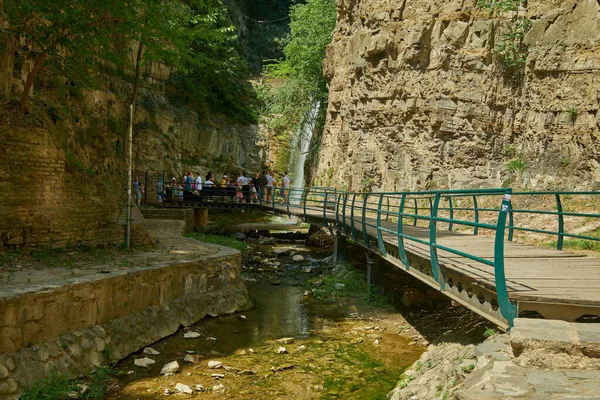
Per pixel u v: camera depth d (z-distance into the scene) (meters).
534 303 4.61
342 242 16.14
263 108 37.50
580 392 3.24
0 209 8.38
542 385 3.38
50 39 9.96
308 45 33.38
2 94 9.27
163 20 12.00
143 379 7.01
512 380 3.50
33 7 9.23
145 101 27.81
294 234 24.78
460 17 19.22
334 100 26.62
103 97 15.57
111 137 13.41
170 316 9.24
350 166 22.89
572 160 15.61
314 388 6.80
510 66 18.31
